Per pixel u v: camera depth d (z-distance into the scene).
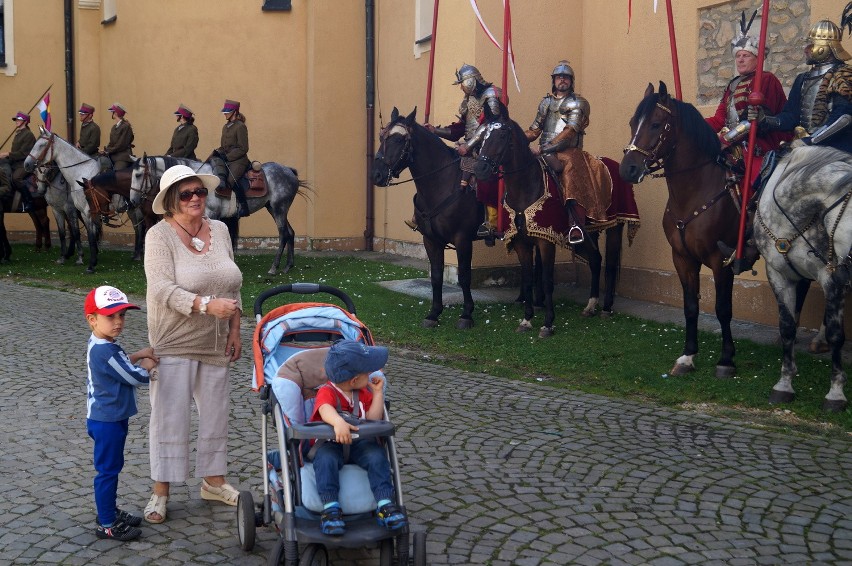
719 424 6.91
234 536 4.89
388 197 18.22
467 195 10.32
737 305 10.55
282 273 15.04
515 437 6.60
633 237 11.17
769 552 4.66
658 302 11.82
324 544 3.97
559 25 13.20
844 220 6.74
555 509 5.25
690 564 4.53
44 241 19.22
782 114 7.70
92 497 5.43
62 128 21.03
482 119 10.06
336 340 5.25
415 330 10.48
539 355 9.19
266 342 5.02
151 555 4.65
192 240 5.00
